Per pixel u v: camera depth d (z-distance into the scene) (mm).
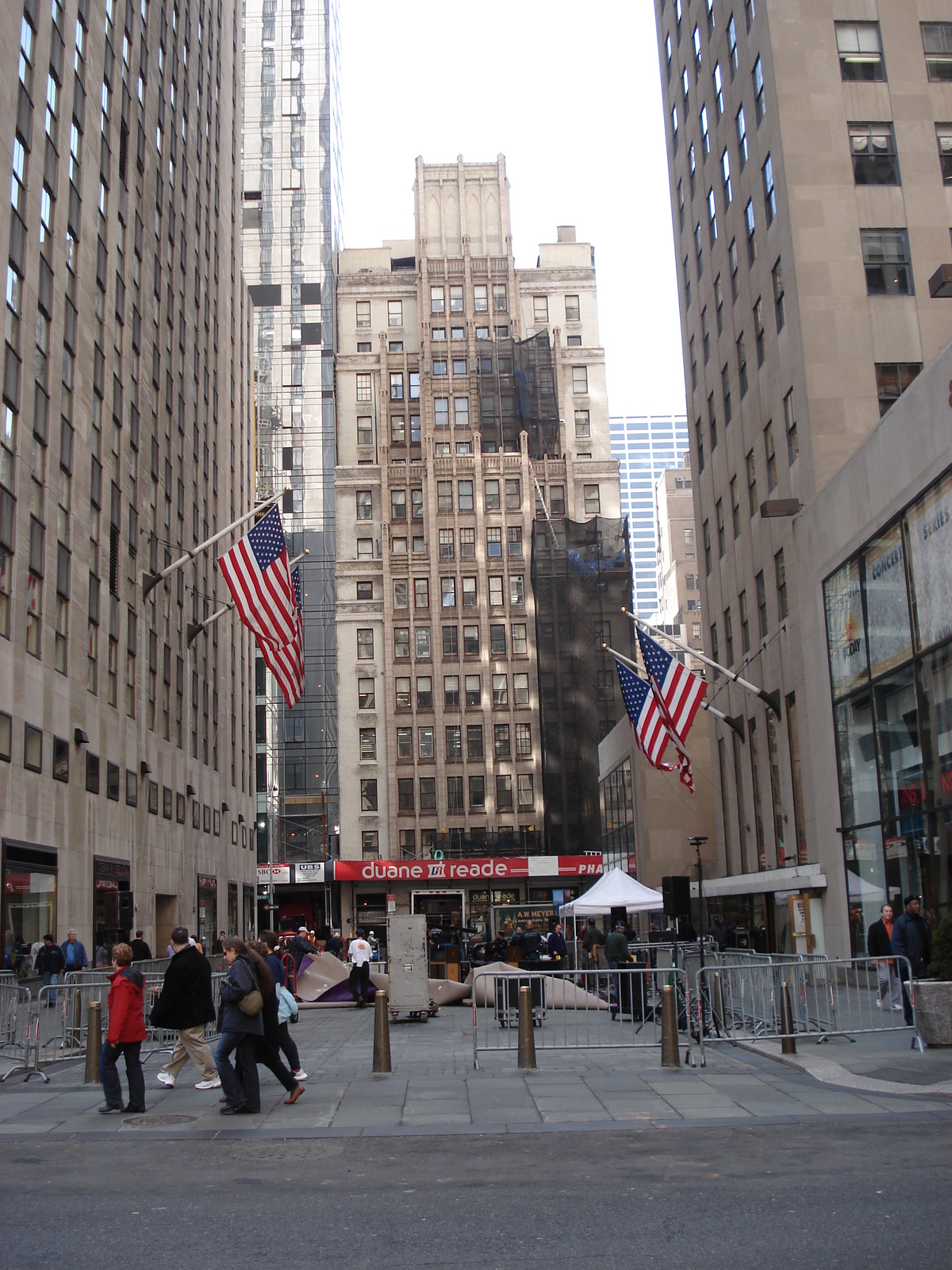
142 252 41156
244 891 60969
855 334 30406
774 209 32656
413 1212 7719
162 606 42844
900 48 32375
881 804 25172
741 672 37719
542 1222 7395
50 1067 16250
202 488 51844
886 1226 7047
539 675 77375
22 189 28219
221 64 60750
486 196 89500
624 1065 14875
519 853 76688
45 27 30047
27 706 27625
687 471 128625
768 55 32625
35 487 28875
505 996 17562
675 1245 6777
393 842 77375
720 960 20750
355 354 87312
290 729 82562
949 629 21484
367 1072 14867
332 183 99625
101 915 33781
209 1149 10102
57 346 30578
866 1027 16422
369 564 82438
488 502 82375
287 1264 6590
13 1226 7500
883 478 24688
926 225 31141
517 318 86625
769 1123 10734
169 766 43469
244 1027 11867
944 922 15703
